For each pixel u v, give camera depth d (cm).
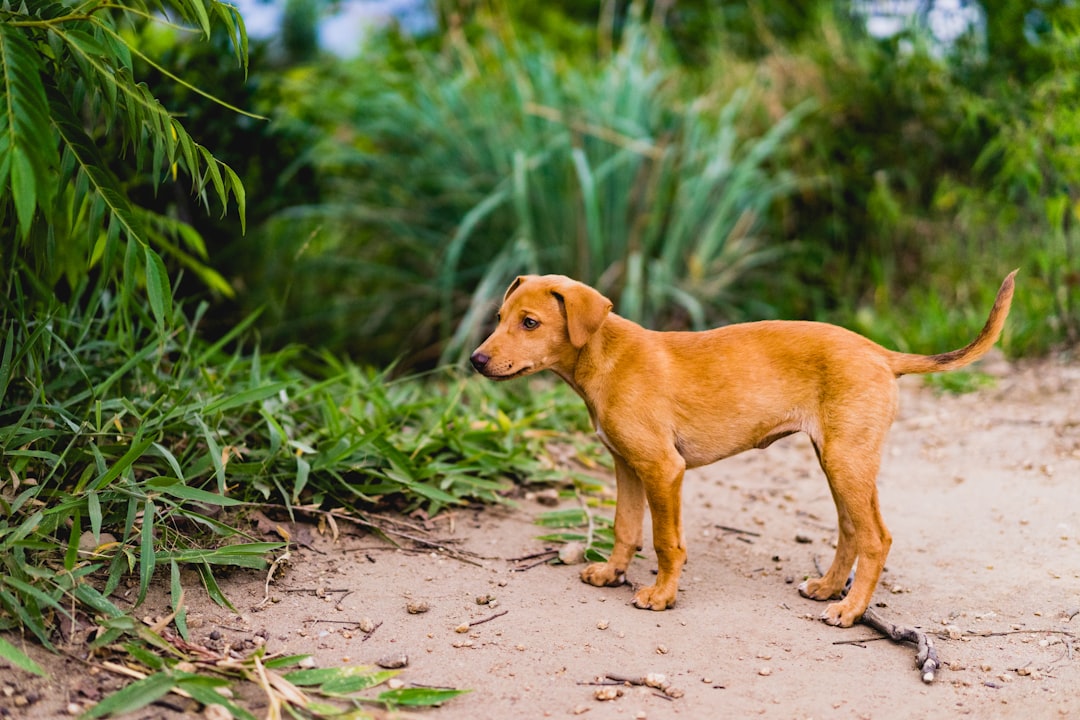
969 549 416
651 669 310
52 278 372
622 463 375
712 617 351
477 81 863
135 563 338
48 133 268
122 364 438
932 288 779
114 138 514
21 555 302
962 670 313
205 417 414
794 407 355
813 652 324
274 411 446
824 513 473
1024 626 343
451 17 959
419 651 317
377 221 821
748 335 362
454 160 829
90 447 371
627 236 801
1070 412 578
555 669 308
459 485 456
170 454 358
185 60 593
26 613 287
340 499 414
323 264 795
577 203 784
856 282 838
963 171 824
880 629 338
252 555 351
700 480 527
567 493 473
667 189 809
